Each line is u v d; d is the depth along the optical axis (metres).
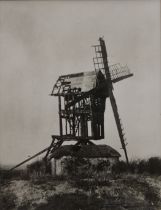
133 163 40.00
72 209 28.44
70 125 42.53
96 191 31.38
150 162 39.03
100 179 34.44
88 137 42.06
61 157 39.91
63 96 43.25
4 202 30.64
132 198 30.81
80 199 29.75
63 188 32.06
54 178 35.59
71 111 42.47
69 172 39.06
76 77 43.91
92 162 39.75
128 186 32.97
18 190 32.41
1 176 38.09
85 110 42.16
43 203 29.66
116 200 30.16
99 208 28.88
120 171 38.97
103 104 43.19
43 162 42.91
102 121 42.88
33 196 30.94
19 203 30.28
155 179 35.44
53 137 43.75
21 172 40.12
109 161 40.09
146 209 29.52
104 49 43.38
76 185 32.66
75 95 42.53
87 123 42.34
